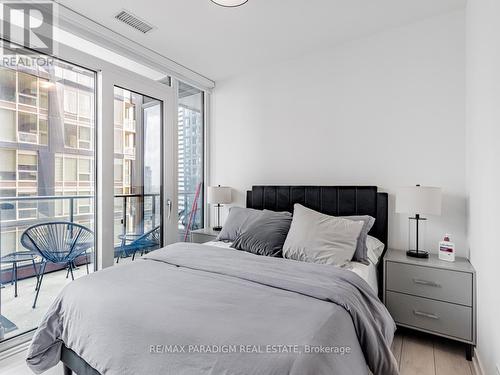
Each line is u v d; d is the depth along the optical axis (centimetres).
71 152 236
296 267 172
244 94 343
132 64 283
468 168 214
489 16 146
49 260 225
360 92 269
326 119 287
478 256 177
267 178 325
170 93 314
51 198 225
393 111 253
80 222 243
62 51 217
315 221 218
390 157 255
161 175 306
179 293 137
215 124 369
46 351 149
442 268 194
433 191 207
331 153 284
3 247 200
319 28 250
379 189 259
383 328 144
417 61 243
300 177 302
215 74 348
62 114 230
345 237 203
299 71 304
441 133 233
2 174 199
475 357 180
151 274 165
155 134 299
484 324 162
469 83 209
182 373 98
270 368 87
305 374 84
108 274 165
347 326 117
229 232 277
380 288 229
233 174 353
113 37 252
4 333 199
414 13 231
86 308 136
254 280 155
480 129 169
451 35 229
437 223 235
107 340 120
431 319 198
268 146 325
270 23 242
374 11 227
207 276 162
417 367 178
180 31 254
